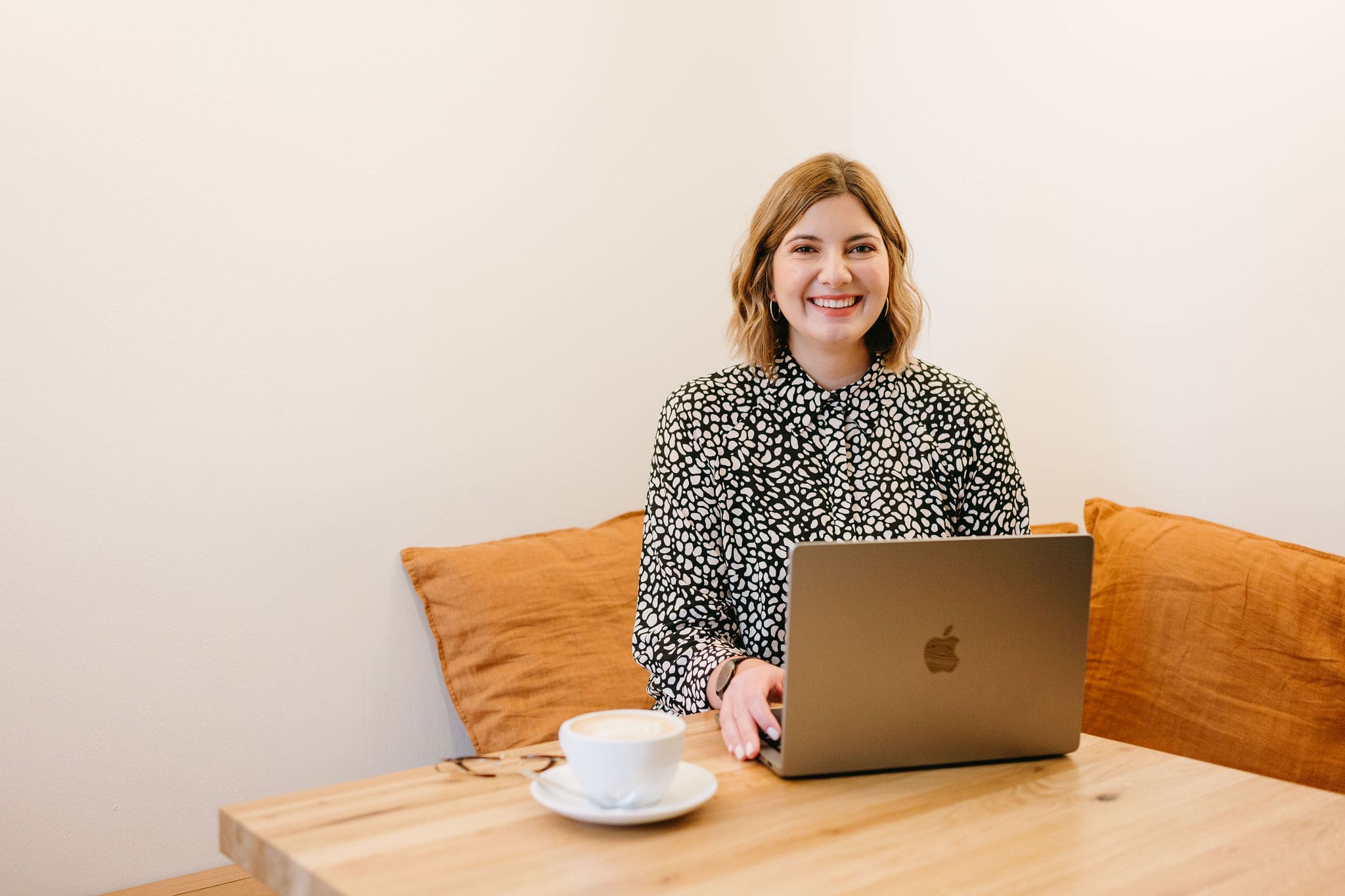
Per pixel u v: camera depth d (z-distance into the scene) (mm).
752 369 1615
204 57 1829
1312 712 1545
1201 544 1765
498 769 1043
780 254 1522
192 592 1832
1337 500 1817
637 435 2434
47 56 1685
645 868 808
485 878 786
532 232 2242
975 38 2416
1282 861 849
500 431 2205
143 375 1779
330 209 1972
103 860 1754
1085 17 2176
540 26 2242
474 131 2152
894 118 2645
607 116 2352
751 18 2584
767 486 1545
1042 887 789
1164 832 906
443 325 2119
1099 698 1787
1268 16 1878
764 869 811
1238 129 1929
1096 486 2193
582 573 2078
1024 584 1038
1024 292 2330
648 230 2436
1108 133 2145
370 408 2027
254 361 1891
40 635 1694
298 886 811
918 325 1605
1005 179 2363
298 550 1945
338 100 1979
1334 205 1801
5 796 1670
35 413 1684
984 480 1560
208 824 1854
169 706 1812
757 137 2619
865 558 986
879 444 1555
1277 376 1889
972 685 1050
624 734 911
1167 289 2053
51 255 1693
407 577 2074
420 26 2076
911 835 889
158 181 1787
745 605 1536
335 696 1990
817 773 1029
